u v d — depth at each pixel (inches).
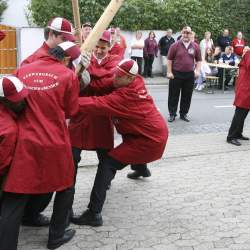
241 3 871.7
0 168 152.9
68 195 170.6
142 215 204.7
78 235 185.0
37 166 153.3
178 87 405.7
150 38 751.7
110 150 197.6
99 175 191.9
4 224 154.5
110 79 186.4
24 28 681.0
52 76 156.4
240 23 874.8
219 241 181.8
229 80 671.1
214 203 219.0
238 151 310.2
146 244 178.4
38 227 191.3
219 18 858.8
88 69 188.7
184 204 217.3
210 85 667.4
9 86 147.1
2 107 153.8
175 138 344.5
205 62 661.9
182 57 399.9
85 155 289.1
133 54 730.2
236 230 191.6
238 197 227.1
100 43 188.2
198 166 275.1
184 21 826.2
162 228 192.2
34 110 153.6
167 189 236.1
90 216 192.4
